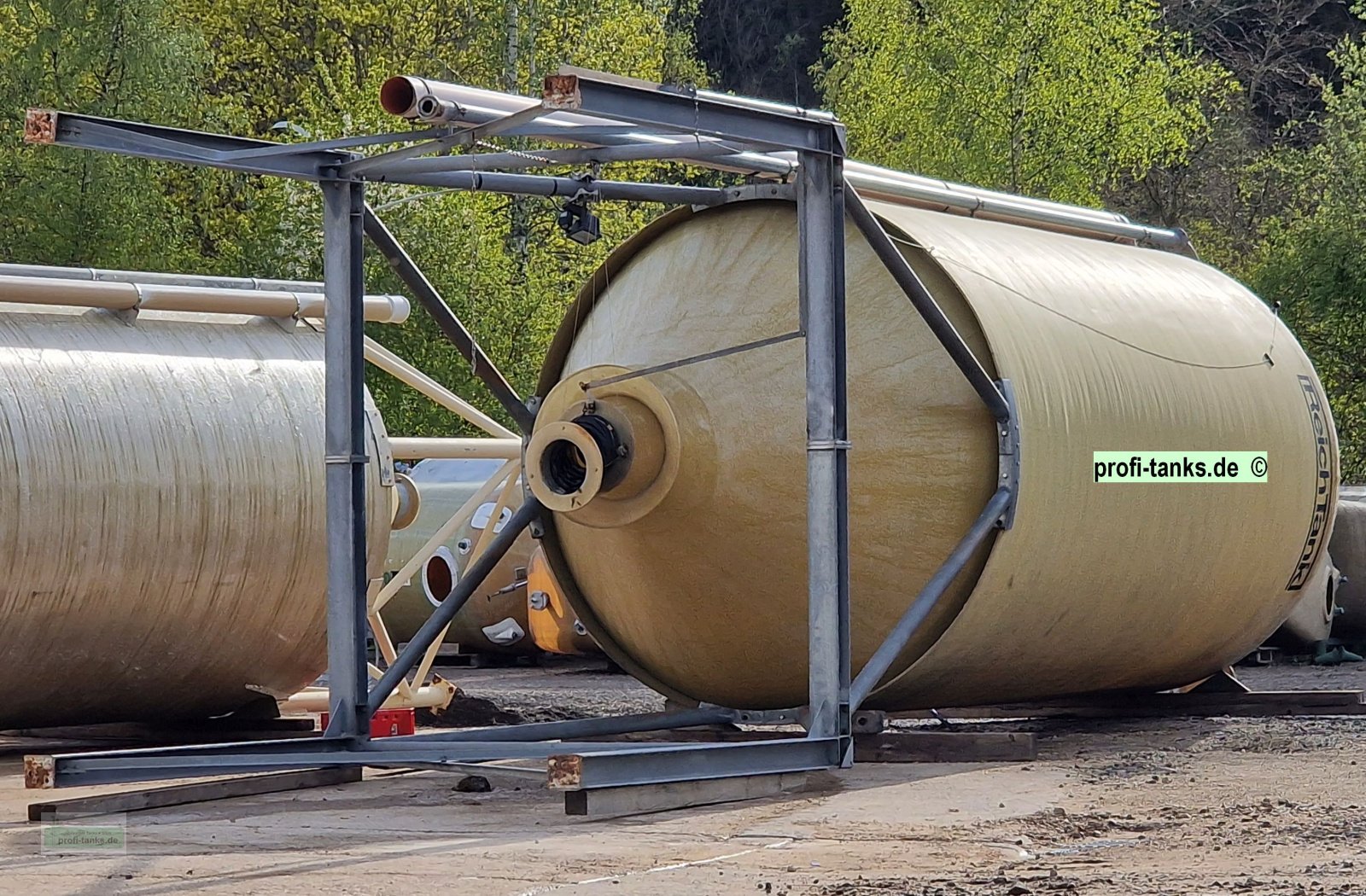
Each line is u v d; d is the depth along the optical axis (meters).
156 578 23.55
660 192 22.06
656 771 17.75
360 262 20.83
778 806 18.00
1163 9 101.19
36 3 66.69
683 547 21.20
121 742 26.55
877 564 21.14
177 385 24.20
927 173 83.12
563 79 16.83
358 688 20.61
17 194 64.75
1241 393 25.22
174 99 68.69
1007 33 81.62
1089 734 25.17
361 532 20.69
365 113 66.69
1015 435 20.77
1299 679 36.62
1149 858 14.80
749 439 20.97
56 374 23.23
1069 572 21.94
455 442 26.75
